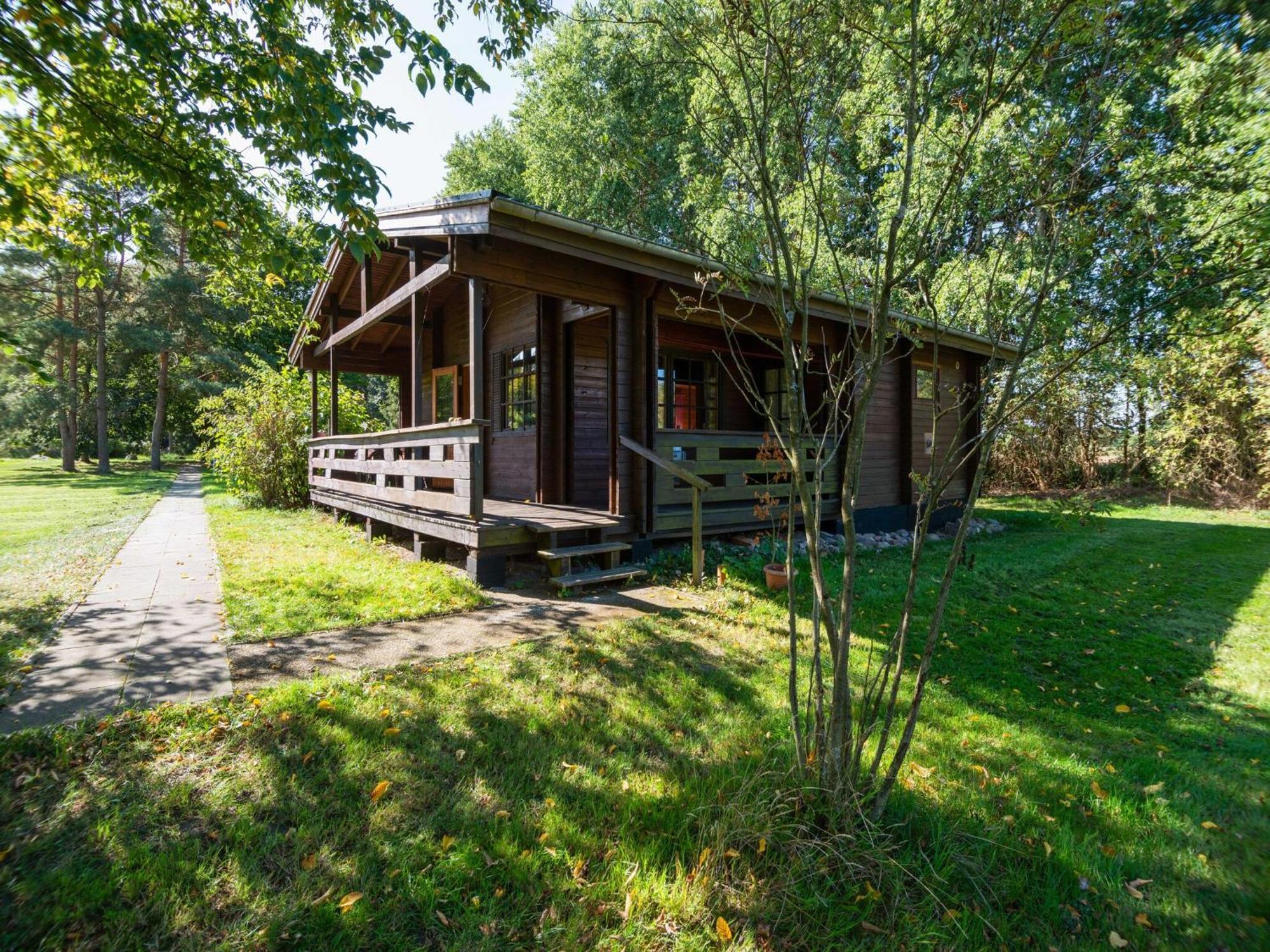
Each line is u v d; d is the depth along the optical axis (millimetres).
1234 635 4547
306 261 4410
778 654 3842
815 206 2301
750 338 9375
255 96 3580
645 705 3066
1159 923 1829
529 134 17672
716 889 1852
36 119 3998
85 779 2295
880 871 1921
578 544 5852
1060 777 2586
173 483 17953
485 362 9172
